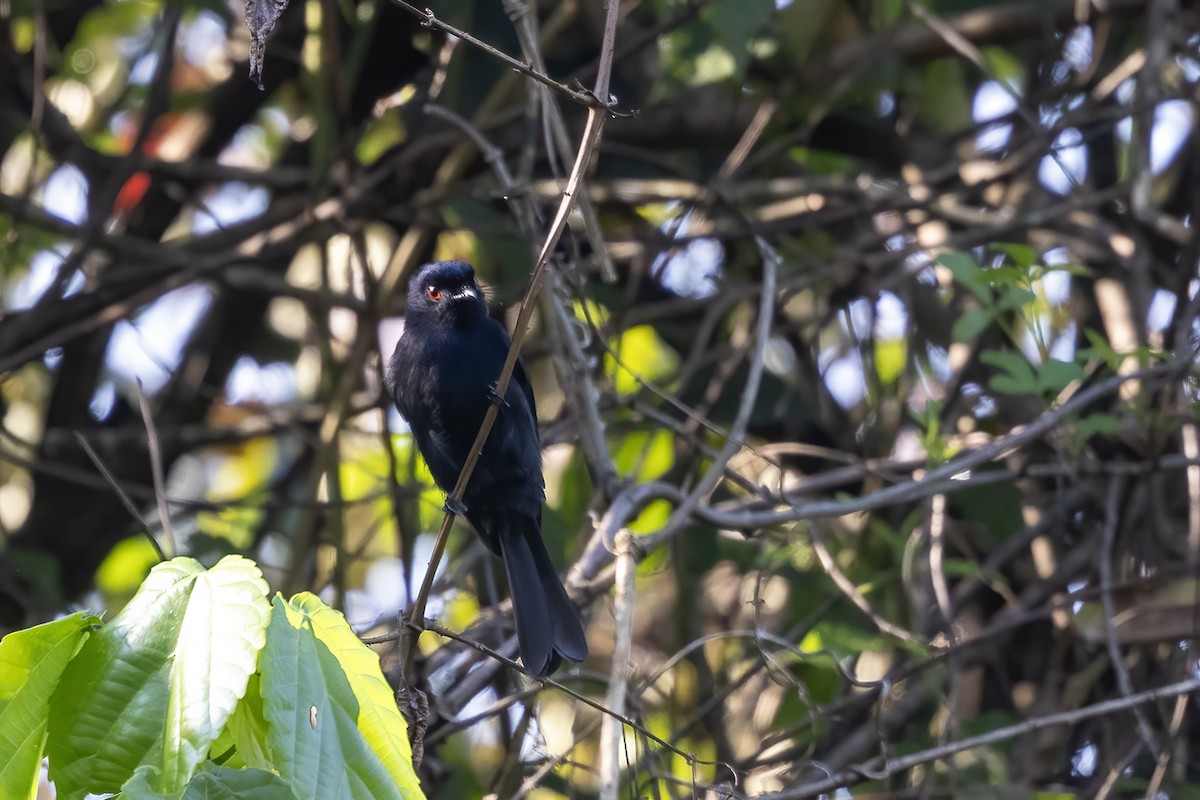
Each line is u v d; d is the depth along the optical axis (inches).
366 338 424.8
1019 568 438.3
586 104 231.9
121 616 174.7
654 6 486.3
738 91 458.3
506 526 345.7
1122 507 395.5
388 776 174.2
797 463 474.9
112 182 459.8
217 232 480.4
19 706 171.3
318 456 414.9
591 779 415.8
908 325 437.1
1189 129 457.7
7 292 533.3
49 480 485.7
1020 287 352.2
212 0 467.2
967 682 417.1
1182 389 390.3
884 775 299.7
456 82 463.5
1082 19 470.6
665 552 471.5
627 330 477.7
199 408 525.0
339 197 466.0
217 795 163.6
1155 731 380.2
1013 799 350.6
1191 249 390.0
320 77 430.3
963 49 442.9
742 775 346.6
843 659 369.7
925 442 360.2
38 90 436.5
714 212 485.7
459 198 447.5
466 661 340.2
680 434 375.2
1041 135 438.0
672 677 447.2
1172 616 375.9
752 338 447.5
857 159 515.2
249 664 165.5
